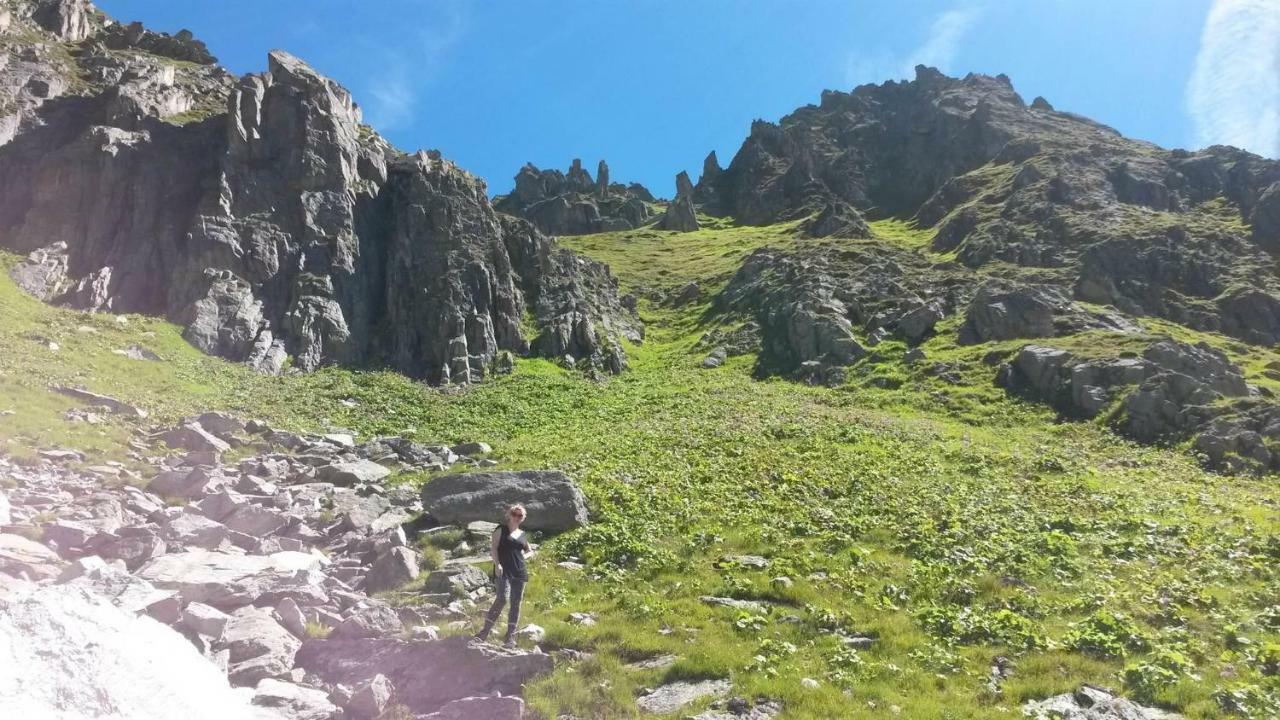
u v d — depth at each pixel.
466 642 12.17
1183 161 102.88
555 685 11.58
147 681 8.93
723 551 20.00
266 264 53.84
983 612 16.00
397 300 58.56
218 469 25.86
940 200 113.12
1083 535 22.41
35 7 77.62
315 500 23.42
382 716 10.53
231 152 57.72
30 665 8.05
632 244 128.50
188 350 46.03
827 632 14.78
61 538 16.55
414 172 67.62
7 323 40.38
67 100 62.03
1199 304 69.06
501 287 62.81
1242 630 15.29
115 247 52.12
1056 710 11.57
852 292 70.75
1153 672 12.74
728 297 81.81
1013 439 40.53
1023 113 142.50
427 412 44.06
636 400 48.59
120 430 29.47
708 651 13.37
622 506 23.89
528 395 49.72
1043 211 89.88
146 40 83.56
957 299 67.31
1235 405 40.53
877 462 31.67
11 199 54.03
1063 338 55.69
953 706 11.71
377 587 16.77
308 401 42.81
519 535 13.80
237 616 13.29
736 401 47.41
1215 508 26.72
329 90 66.00
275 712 10.17
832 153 154.88
